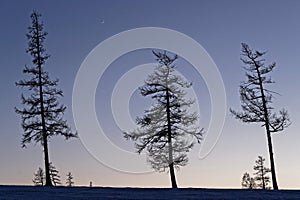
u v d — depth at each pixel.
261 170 59.88
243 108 38.12
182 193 23.31
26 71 38.06
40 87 38.19
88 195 21.88
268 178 59.56
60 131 37.38
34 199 19.84
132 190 25.64
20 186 29.58
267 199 20.38
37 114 37.88
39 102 37.97
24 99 37.72
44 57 38.69
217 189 27.33
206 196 21.58
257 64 38.59
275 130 37.31
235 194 22.94
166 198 20.42
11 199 19.89
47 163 37.25
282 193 23.72
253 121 37.88
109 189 26.55
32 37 39.06
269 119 37.47
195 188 28.33
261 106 38.00
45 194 22.47
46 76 38.44
